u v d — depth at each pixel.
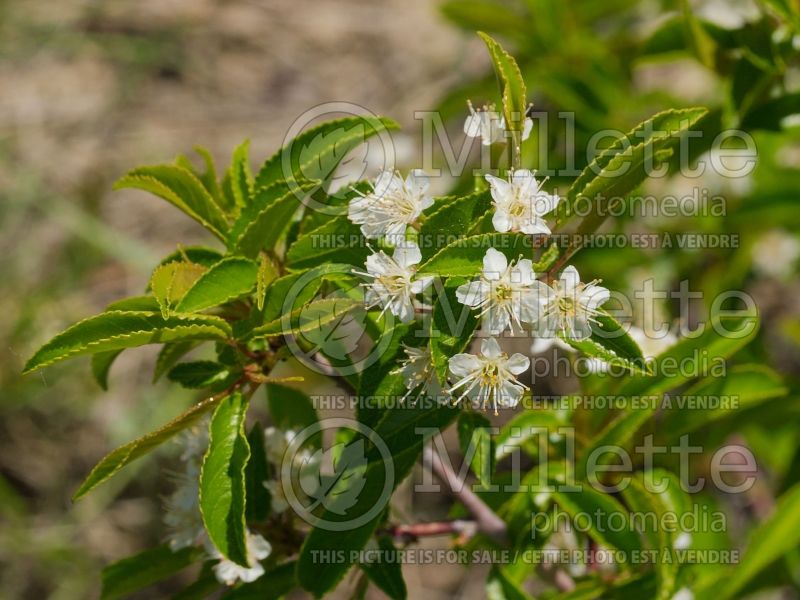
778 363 0.55
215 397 0.23
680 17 0.36
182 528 0.26
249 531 0.26
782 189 0.41
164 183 0.25
